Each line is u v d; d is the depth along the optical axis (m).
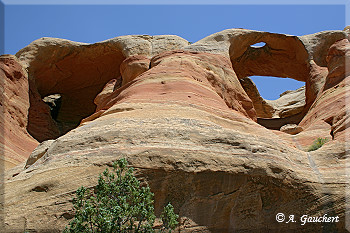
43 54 25.81
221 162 10.67
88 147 11.11
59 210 9.52
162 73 16.89
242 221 10.27
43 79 26.52
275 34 24.72
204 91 15.97
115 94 18.17
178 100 14.35
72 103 29.16
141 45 24.31
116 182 9.12
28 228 9.22
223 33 23.36
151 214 8.61
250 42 24.52
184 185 10.22
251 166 10.78
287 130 17.59
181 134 11.45
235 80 20.08
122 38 25.52
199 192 10.23
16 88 21.73
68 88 28.16
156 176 10.20
